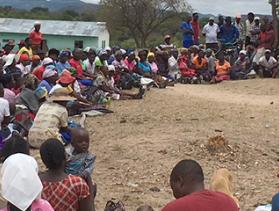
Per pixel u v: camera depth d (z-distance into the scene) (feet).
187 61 75.46
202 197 13.80
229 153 33.94
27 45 64.13
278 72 75.25
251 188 29.45
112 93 55.98
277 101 56.90
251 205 27.12
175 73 74.13
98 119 46.32
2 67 48.49
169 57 74.23
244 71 76.84
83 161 20.35
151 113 48.93
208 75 74.95
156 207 26.78
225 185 18.01
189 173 14.69
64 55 54.24
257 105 53.72
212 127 41.70
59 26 183.83
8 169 14.30
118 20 194.29
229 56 80.69
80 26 183.83
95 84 53.62
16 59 56.65
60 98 36.70
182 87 68.59
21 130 37.73
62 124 36.29
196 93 62.85
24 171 14.25
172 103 54.24
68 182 17.20
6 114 33.35
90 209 17.57
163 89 65.10
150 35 198.39
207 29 83.15
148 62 67.87
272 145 36.70
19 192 14.10
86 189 17.35
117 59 63.10
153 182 30.27
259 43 79.00
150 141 36.65
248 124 43.50
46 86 42.55
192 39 85.51
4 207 14.88
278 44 81.71
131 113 48.96
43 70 50.16
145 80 62.39
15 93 44.32
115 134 40.37
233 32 82.94
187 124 43.34
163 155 33.78
